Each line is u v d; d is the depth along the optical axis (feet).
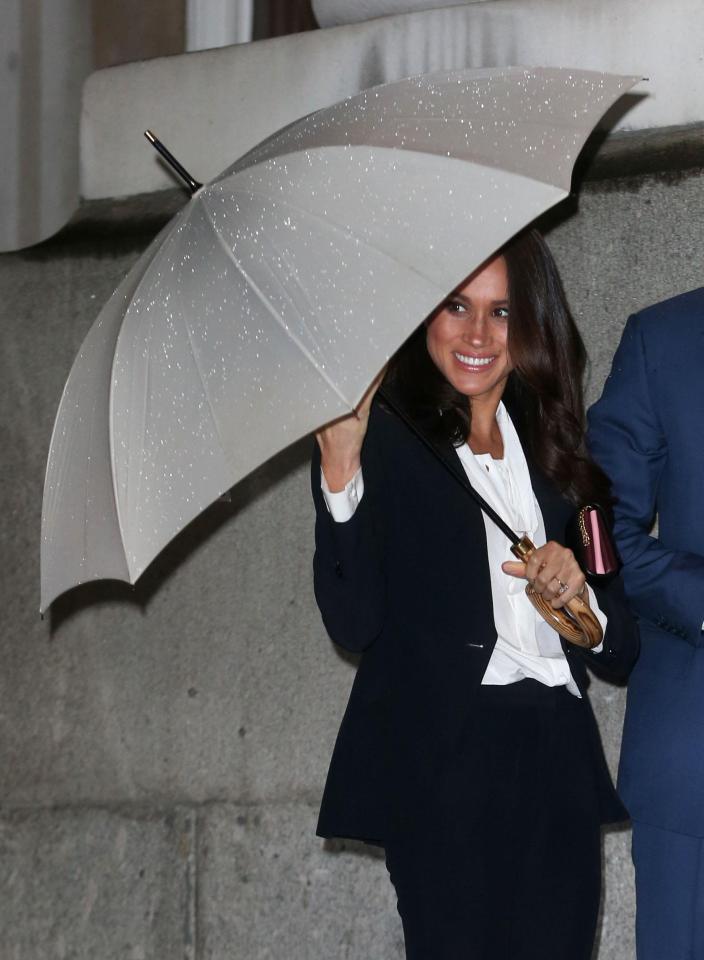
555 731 18.30
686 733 18.90
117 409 16.71
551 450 19.12
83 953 26.43
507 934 17.90
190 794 25.84
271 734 25.32
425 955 17.65
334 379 16.12
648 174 23.04
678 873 18.98
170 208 26.40
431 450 18.08
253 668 25.46
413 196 16.67
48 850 26.76
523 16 23.79
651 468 19.60
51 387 26.99
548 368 19.08
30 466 27.07
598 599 18.76
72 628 26.73
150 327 16.66
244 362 16.30
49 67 28.73
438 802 17.72
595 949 23.25
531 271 18.94
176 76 26.55
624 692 23.13
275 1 29.58
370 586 17.80
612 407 19.74
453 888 17.61
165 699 26.05
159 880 25.94
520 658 18.20
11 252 27.40
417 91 17.81
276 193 16.71
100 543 16.87
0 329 27.35
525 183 16.83
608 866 23.29
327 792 18.35
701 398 19.22
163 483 16.39
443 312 18.74
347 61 25.17
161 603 26.13
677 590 18.99
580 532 18.30
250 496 25.55
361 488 17.81
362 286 16.37
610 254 23.22
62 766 26.76
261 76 25.90
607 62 23.18
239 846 25.44
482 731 17.92
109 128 26.96
